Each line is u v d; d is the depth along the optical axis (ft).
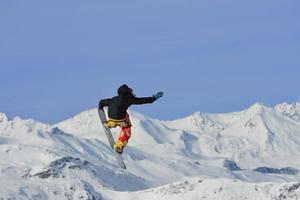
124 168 149.07
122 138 149.48
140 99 148.97
